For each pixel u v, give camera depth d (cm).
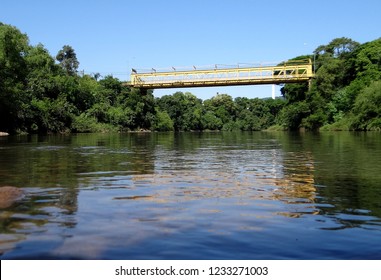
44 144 2142
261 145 2083
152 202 543
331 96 6594
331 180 746
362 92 5309
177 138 3481
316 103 6581
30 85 5428
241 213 482
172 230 408
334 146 1848
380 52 6128
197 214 474
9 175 819
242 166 998
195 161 1141
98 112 6700
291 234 399
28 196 582
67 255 339
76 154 1409
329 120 6406
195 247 360
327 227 423
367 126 4975
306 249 358
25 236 384
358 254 347
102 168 953
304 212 488
